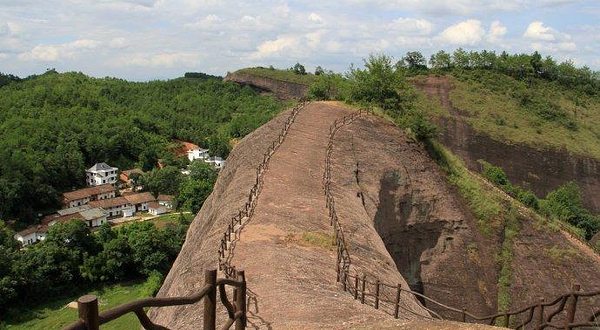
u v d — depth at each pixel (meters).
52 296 47.09
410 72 95.62
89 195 80.81
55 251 47.81
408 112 43.03
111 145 97.00
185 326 10.31
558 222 42.34
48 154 84.69
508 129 79.94
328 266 14.40
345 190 24.22
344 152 30.84
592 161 76.19
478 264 33.84
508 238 35.62
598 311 8.41
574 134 81.31
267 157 26.92
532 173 75.69
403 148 36.03
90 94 120.31
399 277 16.89
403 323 9.62
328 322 10.17
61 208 76.75
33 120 95.31
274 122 38.16
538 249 35.75
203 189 74.69
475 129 79.69
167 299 5.17
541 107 85.94
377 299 12.05
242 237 15.81
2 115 99.75
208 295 6.18
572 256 35.91
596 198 74.19
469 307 32.25
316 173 25.42
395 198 31.06
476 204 36.34
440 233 33.75
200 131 117.00
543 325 8.91
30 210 71.69
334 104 45.38
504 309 32.50
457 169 38.84
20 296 45.12
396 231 30.80
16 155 75.62
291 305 11.01
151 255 51.31
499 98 87.56
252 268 13.36
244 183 22.94
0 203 68.19
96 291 48.94
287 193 21.20
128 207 78.38
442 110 83.25
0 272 43.78
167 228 57.12
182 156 105.38
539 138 78.50
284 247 15.20
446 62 96.25
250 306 10.94
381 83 45.03
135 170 94.56
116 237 53.53
